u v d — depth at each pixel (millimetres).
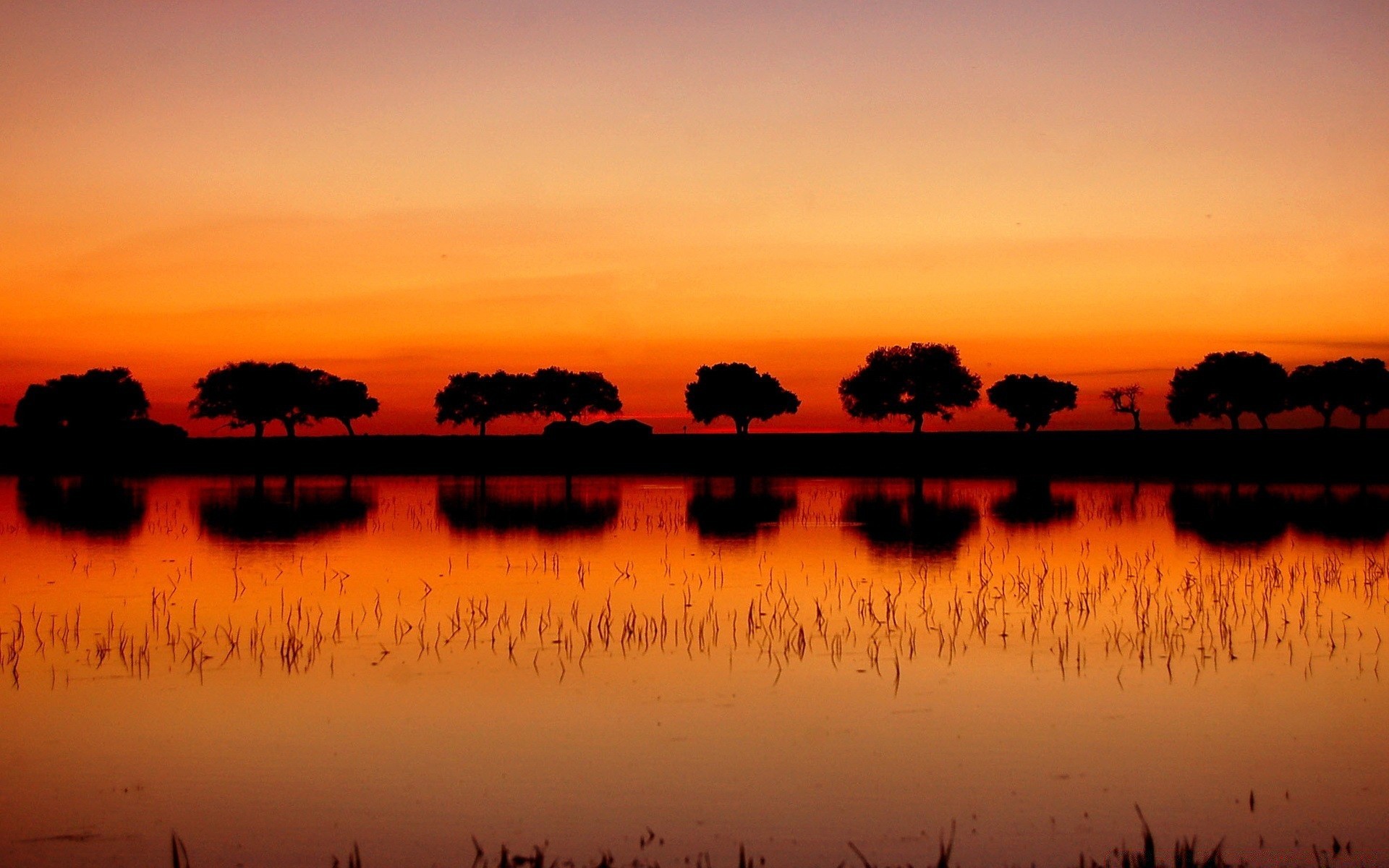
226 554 33438
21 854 11164
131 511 49188
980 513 48469
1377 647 19578
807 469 92000
